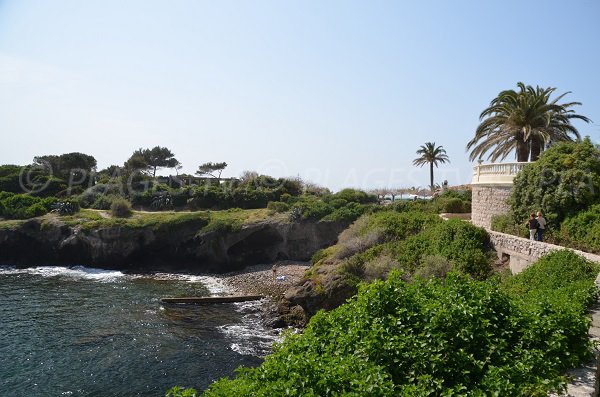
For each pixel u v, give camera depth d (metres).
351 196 55.78
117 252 46.31
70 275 42.69
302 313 26.23
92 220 50.19
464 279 9.04
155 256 47.97
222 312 29.14
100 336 23.56
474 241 23.34
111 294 34.09
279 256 47.12
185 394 5.76
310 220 47.09
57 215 52.66
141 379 18.22
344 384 5.78
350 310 8.49
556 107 28.33
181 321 26.81
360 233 33.56
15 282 38.75
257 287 36.41
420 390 5.73
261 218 48.66
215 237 45.69
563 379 6.30
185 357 20.69
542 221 19.38
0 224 49.41
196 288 36.81
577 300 9.93
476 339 6.98
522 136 28.92
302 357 6.38
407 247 26.48
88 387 17.41
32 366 19.33
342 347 7.26
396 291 8.03
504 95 28.66
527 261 18.72
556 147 22.17
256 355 21.08
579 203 19.45
